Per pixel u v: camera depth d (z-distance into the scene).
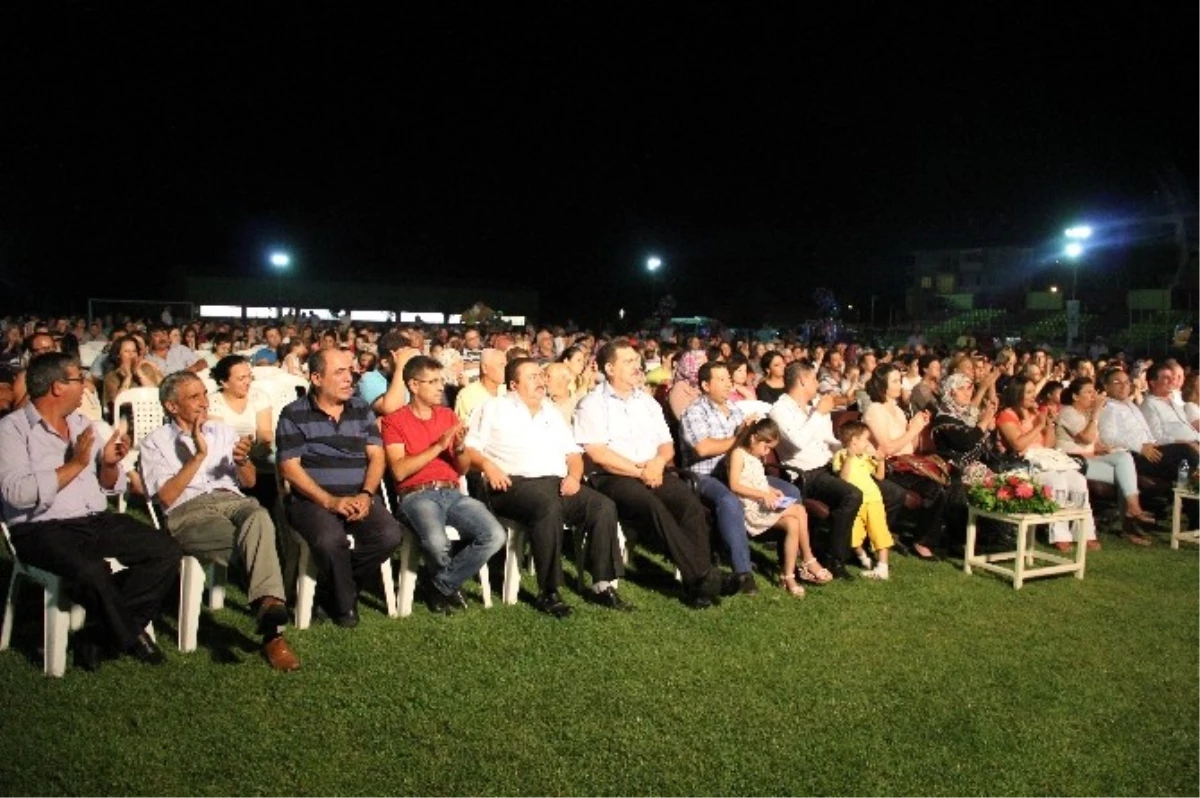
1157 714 4.14
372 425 5.12
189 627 4.48
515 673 4.35
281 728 3.76
